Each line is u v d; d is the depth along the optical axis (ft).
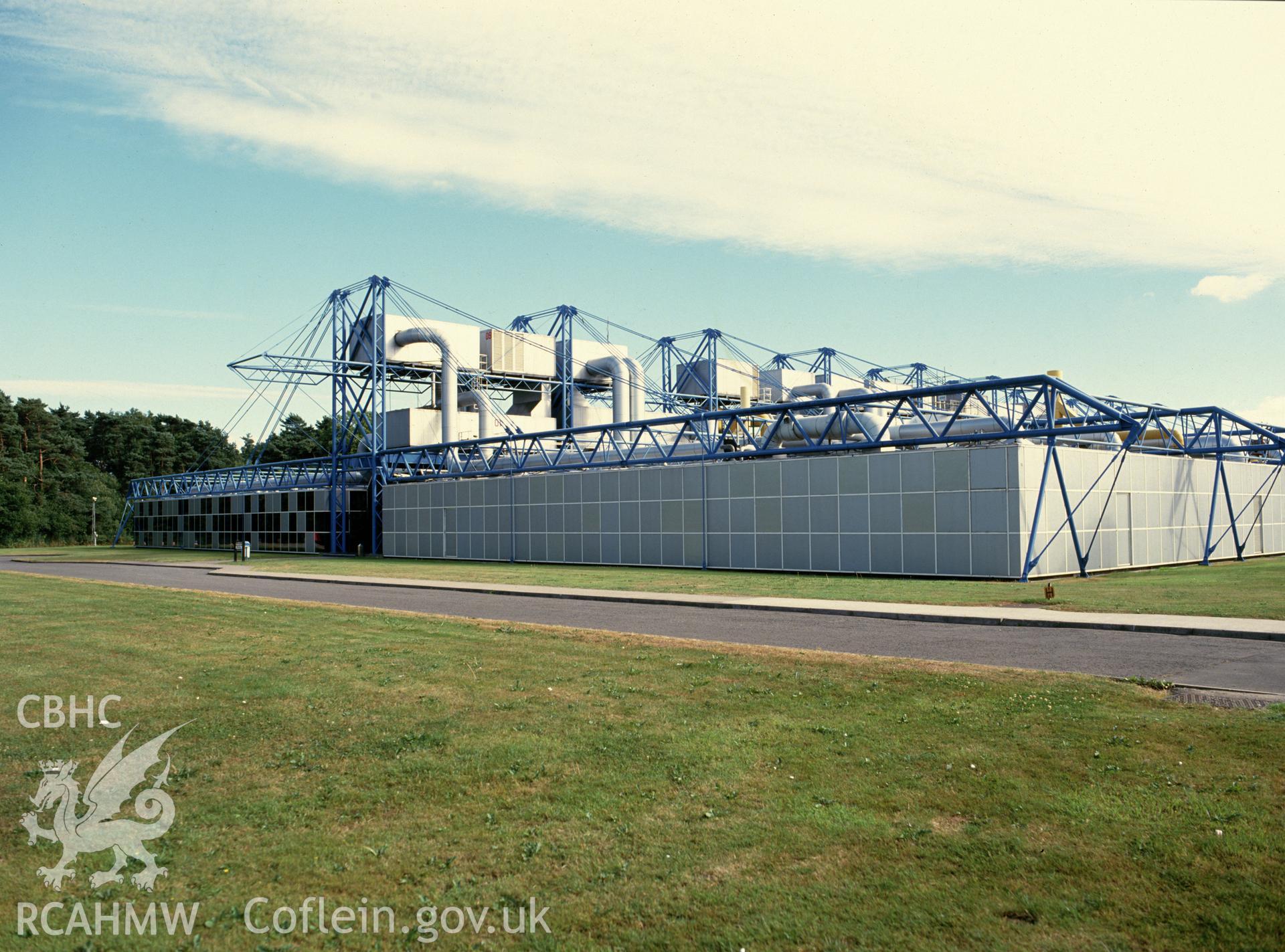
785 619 72.69
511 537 174.70
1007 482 108.37
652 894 21.88
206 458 495.41
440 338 209.77
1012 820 25.59
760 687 42.60
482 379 226.17
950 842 24.21
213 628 68.49
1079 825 25.02
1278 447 130.41
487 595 100.89
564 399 232.94
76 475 405.59
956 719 35.70
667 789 28.84
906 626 67.05
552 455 189.16
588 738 34.58
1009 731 33.83
